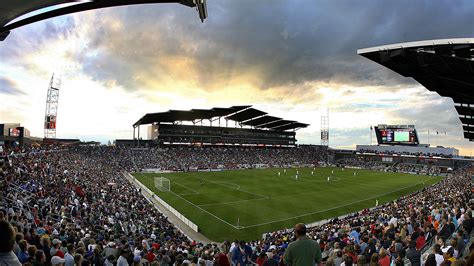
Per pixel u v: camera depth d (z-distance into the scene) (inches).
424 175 3796.8
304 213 1587.1
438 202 1157.7
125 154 3467.0
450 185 1998.0
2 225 136.9
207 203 1738.4
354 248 470.3
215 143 4547.2
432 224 625.0
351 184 2714.1
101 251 467.2
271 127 5196.9
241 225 1346.0
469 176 2581.2
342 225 1055.6
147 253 488.7
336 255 405.4
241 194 2034.9
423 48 671.8
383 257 350.9
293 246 218.8
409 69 792.9
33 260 280.7
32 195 807.1
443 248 390.0
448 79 828.0
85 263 322.0
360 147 5452.8
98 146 3452.3
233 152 4549.7
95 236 649.0
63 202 903.7
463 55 654.5
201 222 1368.1
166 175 2903.5
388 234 585.9
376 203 1803.6
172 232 1015.6
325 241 725.3
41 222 610.5
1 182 716.0
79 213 863.1
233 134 4739.2
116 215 1023.0
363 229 804.6
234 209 1619.1
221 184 2429.9
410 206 1171.9
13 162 1104.8
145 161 3410.4
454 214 685.3
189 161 3735.2
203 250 642.8
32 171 1115.3
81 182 1333.7
